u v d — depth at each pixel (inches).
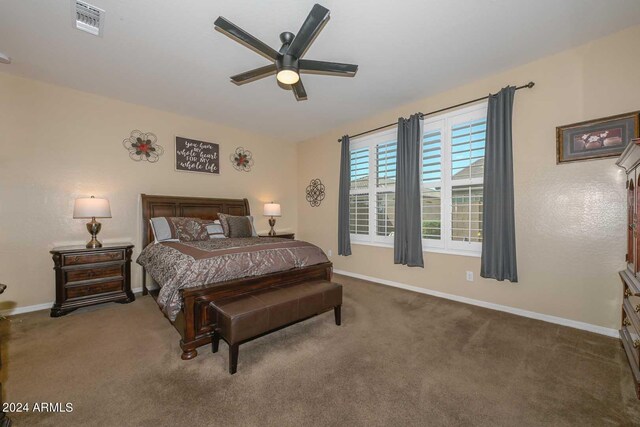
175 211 151.9
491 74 113.9
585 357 76.5
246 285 89.0
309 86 123.6
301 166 216.7
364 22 81.8
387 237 156.1
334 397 60.9
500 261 108.0
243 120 168.9
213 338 80.0
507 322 101.1
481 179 118.3
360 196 171.3
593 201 92.8
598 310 92.2
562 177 98.5
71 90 124.7
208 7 75.5
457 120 125.9
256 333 74.5
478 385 64.9
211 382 66.1
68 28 83.6
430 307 117.6
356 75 114.0
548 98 101.0
